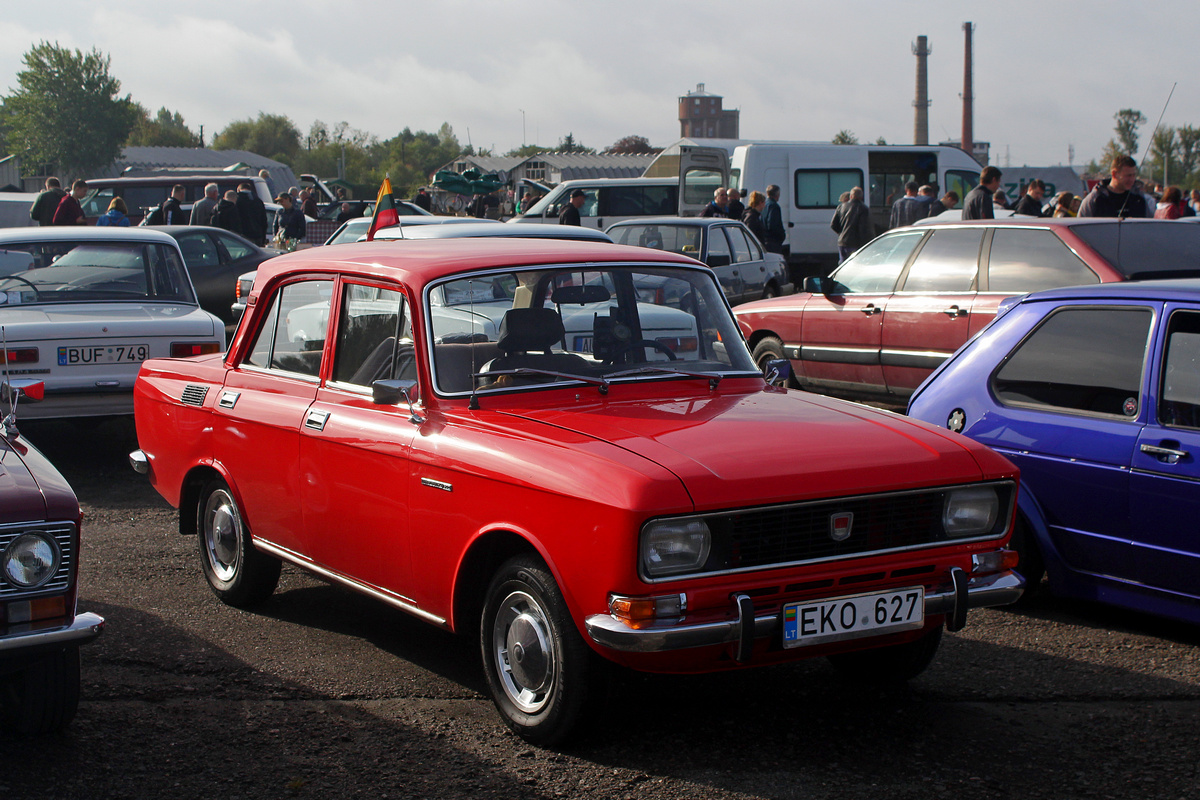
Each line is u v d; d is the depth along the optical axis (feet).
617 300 14.87
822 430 12.75
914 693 14.21
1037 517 16.67
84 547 20.95
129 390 26.37
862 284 31.07
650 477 11.14
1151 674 14.80
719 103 497.46
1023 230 27.20
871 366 30.45
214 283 51.01
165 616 17.15
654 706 13.82
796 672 15.01
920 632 12.53
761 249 53.78
